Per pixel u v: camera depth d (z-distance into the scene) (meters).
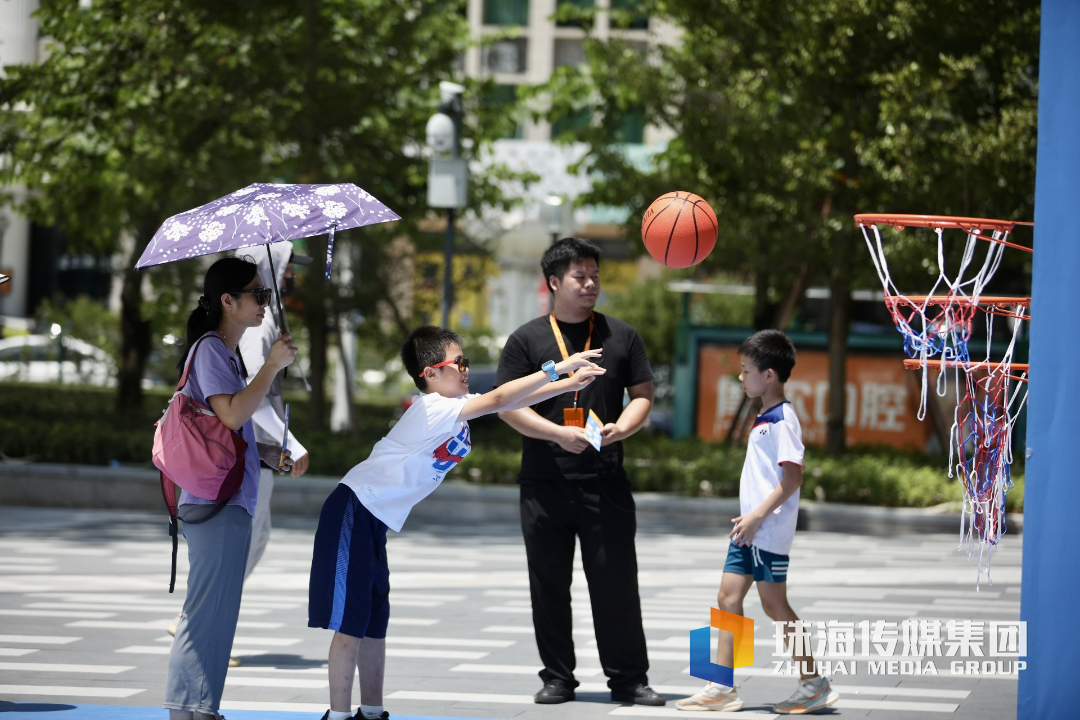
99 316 37.97
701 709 6.56
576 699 6.84
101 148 19.41
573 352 6.88
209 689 5.40
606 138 20.72
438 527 16.05
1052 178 4.95
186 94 19.11
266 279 7.71
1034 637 5.00
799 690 6.53
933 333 5.70
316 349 22.33
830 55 17.28
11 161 21.41
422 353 5.82
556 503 6.76
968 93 17.61
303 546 13.73
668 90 19.41
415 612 9.81
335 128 20.30
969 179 16.47
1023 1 16.55
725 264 19.02
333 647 5.62
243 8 18.62
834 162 18.25
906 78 16.53
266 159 21.25
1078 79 4.90
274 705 6.57
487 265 23.45
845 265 17.84
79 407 24.27
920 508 16.34
